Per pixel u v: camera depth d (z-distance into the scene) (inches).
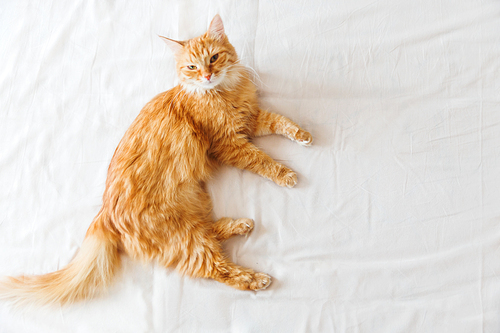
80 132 49.7
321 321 41.0
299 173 45.6
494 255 40.7
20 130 50.6
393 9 48.0
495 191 42.5
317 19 48.9
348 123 46.3
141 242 42.4
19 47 53.1
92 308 43.5
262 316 41.8
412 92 46.1
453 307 39.9
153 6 52.1
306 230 43.9
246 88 46.8
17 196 48.4
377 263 42.0
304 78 47.9
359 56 47.5
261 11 49.9
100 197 47.3
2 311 44.1
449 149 44.4
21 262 46.2
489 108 44.6
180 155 42.9
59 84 51.4
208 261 42.7
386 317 40.4
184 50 42.0
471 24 46.5
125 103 49.9
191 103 43.9
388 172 44.5
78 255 44.1
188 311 42.6
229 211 45.8
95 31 52.3
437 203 43.1
